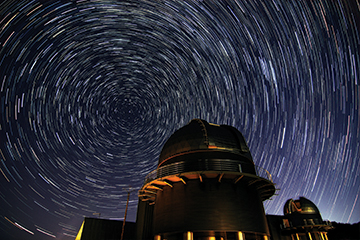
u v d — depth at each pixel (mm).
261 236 15164
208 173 13859
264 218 15102
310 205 24281
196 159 15742
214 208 13562
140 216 23094
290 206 25062
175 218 14000
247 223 13461
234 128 18875
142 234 21781
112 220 24125
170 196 15227
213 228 12906
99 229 23062
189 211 13766
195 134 17312
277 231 24469
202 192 14227
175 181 15516
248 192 14977
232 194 14188
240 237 12922
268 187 16547
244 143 17547
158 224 14875
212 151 16031
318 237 22500
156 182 15391
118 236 23422
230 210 13562
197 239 13664
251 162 17062
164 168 15852
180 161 16234
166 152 18062
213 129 17859
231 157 16031
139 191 17797
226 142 16859
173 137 18906
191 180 15031
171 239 14891
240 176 14148
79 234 23422
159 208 15562
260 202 15719
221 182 14555
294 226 23219
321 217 23469
